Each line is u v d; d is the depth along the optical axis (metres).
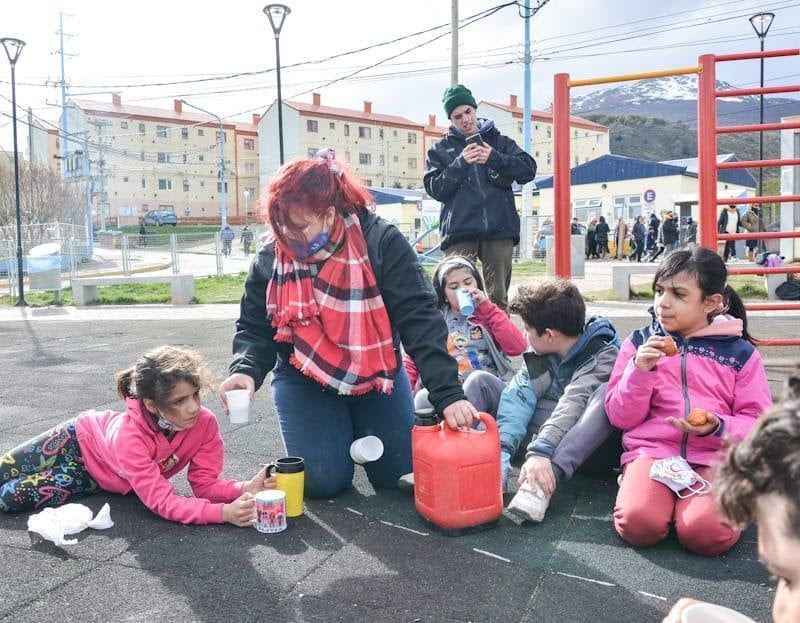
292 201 2.22
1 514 2.51
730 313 2.53
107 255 30.05
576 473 2.88
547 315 2.64
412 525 2.33
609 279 13.97
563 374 2.72
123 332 8.96
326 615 1.74
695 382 2.34
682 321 2.36
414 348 2.35
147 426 2.43
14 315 12.38
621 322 7.56
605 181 33.16
